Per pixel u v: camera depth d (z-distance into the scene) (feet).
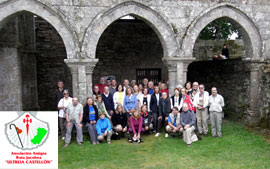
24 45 32.09
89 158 19.13
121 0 23.43
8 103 28.04
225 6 25.95
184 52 25.45
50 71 38.29
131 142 22.80
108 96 24.61
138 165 17.78
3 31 27.12
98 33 23.43
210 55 45.03
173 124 23.52
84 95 23.57
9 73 27.91
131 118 23.18
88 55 23.36
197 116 23.95
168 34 25.00
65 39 22.94
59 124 24.11
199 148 20.86
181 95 24.17
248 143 21.86
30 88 33.40
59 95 25.43
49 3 22.26
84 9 23.06
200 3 25.55
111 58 39.45
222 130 26.08
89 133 22.61
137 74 40.91
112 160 18.72
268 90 25.89
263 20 27.20
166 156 19.29
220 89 34.65
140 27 40.40
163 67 41.73
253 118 27.30
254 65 27.27
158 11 24.45
